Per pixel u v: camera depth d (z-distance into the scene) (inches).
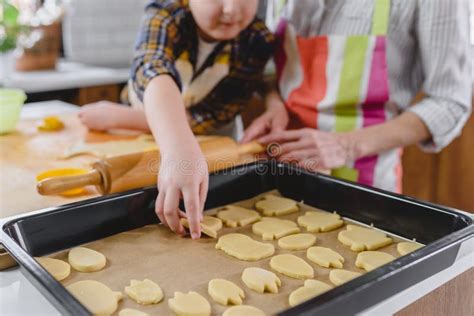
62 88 80.5
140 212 29.0
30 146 43.0
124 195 28.0
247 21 37.1
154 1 40.2
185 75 41.5
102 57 103.2
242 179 33.5
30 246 24.9
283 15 44.6
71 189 30.2
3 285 21.4
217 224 29.6
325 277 24.3
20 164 38.5
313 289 22.5
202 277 24.0
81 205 26.5
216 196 32.6
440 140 40.0
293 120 44.4
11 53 76.7
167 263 25.3
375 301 18.5
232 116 46.4
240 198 33.8
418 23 39.0
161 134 28.7
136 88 35.7
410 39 40.6
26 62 86.0
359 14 40.1
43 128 47.9
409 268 19.3
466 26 39.4
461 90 39.9
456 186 80.4
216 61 42.1
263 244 27.2
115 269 24.5
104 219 27.6
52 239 25.8
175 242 27.6
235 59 42.7
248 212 31.6
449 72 39.1
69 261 24.8
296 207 32.4
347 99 40.9
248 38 42.4
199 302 21.3
